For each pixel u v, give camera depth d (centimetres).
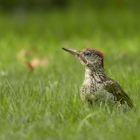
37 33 2975
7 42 2456
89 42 2464
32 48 2138
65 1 4466
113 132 967
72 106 1106
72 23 3397
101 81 1136
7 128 989
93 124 1011
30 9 4309
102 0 4338
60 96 1191
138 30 3033
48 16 3891
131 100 1170
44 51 2203
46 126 980
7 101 1141
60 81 1402
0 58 2017
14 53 2172
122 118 1027
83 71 1598
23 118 1027
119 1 4269
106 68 1677
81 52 1177
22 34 2925
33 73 1650
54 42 2559
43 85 1316
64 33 2933
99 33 2856
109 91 1120
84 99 1132
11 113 1069
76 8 4309
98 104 1122
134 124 1001
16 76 1592
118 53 1981
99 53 1164
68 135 945
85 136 934
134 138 928
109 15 3831
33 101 1143
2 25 3400
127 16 3741
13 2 4294
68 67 1722
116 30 3044
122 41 2566
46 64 1767
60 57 2012
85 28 3133
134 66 1741
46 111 1070
